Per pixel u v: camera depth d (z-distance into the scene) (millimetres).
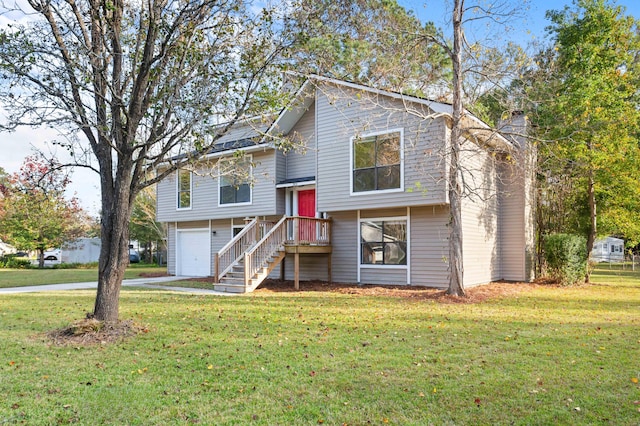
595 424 3963
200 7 7543
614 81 16750
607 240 39156
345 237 16281
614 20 17234
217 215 19750
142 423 4059
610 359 5926
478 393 4703
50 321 8648
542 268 18047
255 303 11289
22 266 30281
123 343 6902
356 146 14961
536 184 18062
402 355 6141
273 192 17781
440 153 12719
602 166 15906
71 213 29656
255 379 5188
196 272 21469
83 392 4809
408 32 13883
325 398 4598
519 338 7160
